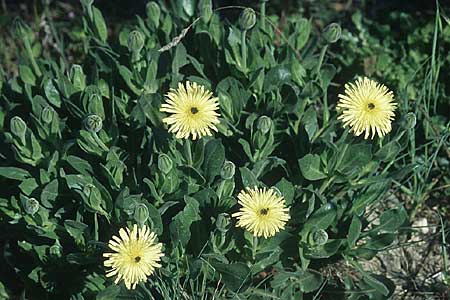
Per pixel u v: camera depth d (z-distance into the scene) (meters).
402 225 0.81
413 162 0.85
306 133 0.78
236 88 0.77
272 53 0.84
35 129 0.78
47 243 0.76
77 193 0.73
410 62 0.98
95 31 0.85
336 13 1.08
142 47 0.79
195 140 0.74
